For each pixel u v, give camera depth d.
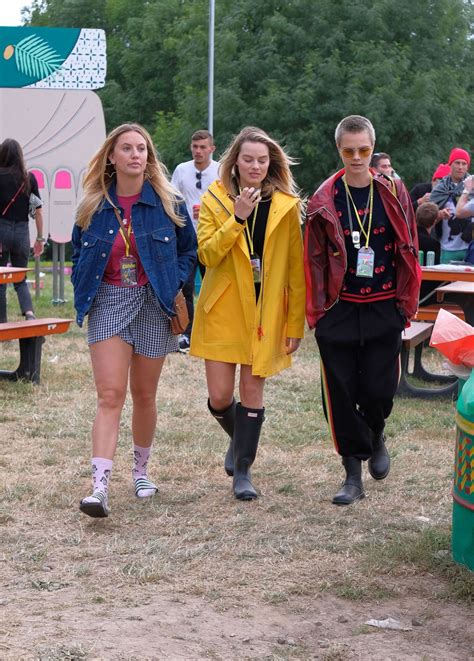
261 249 5.62
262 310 5.64
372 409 5.82
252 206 5.42
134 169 5.29
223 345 5.71
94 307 5.44
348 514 5.64
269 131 32.91
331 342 5.57
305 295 5.70
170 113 36.41
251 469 6.58
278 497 5.98
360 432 5.81
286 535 5.25
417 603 4.40
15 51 15.66
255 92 33.97
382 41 32.81
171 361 10.45
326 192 5.46
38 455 6.82
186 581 4.59
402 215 5.44
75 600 4.34
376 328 5.55
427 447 7.25
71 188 15.70
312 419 8.04
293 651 3.90
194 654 3.83
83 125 15.80
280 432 7.55
